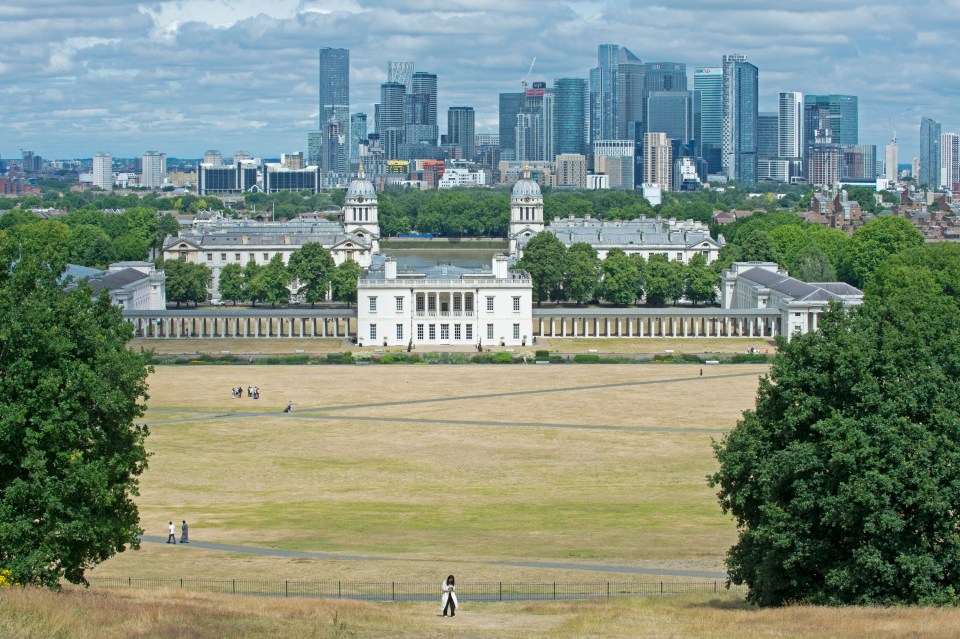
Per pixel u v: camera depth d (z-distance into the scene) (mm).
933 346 182000
